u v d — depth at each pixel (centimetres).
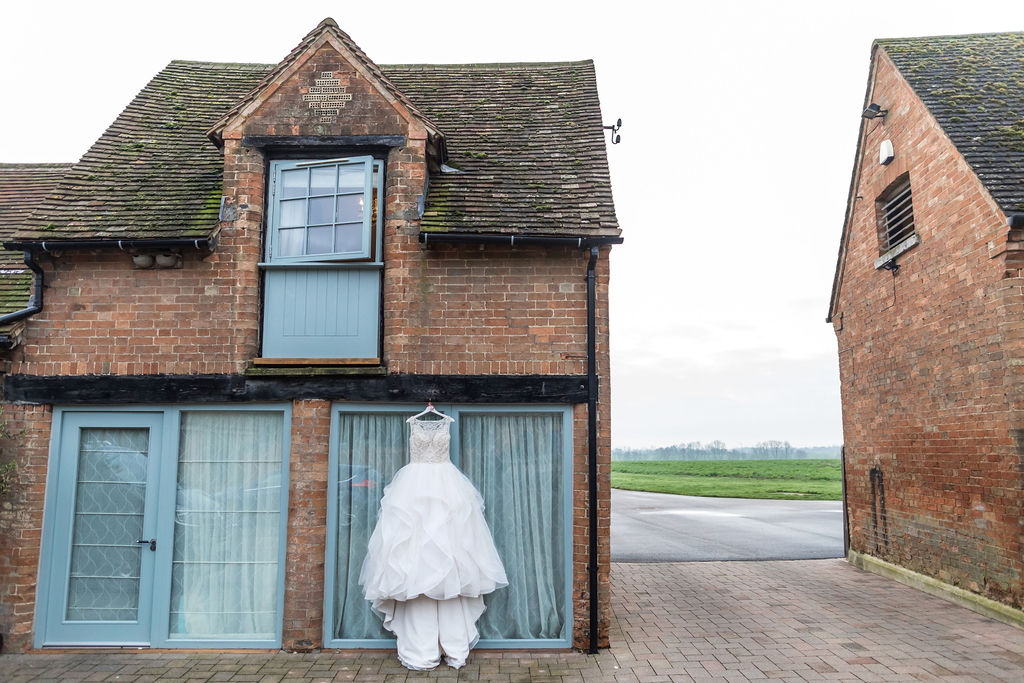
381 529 566
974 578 741
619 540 1288
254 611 619
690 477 3594
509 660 580
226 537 628
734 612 748
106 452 635
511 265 638
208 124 837
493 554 585
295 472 612
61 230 629
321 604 606
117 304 631
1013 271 674
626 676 543
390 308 630
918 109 845
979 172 705
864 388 1000
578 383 621
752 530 1427
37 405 622
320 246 652
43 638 607
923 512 840
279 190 666
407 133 662
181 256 633
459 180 707
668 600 806
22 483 611
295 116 665
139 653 596
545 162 742
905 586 870
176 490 628
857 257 1024
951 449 777
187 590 622
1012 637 639
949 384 778
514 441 639
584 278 637
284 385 621
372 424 637
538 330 630
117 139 788
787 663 575
